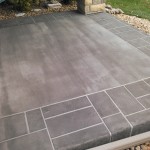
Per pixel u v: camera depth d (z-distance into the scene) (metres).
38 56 4.27
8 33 5.31
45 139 2.58
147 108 2.96
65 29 5.42
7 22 5.99
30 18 6.22
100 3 6.33
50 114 2.91
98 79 3.55
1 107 3.04
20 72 3.79
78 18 6.09
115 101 3.10
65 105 3.05
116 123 2.75
